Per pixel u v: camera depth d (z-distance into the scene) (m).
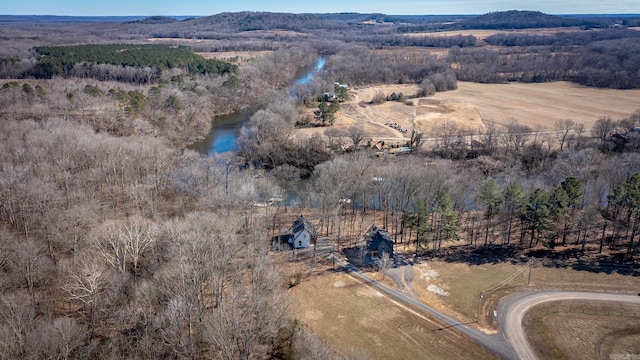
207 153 171.75
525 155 166.75
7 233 85.31
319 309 81.75
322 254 100.56
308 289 87.62
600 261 96.56
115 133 163.38
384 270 94.19
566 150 162.75
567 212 96.44
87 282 70.31
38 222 95.12
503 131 192.62
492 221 111.56
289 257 98.06
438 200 107.38
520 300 84.50
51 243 84.38
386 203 115.56
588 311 81.12
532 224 99.50
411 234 111.19
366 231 111.69
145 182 118.06
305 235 101.94
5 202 97.25
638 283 89.00
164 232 84.38
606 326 77.44
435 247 103.56
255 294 68.56
